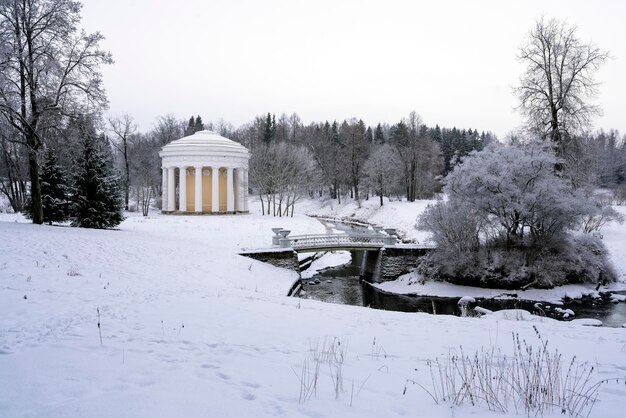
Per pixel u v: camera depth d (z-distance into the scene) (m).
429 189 78.38
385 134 142.75
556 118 28.95
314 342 8.60
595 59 27.64
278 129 111.31
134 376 5.64
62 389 5.05
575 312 22.42
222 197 65.81
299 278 28.80
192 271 21.41
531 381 6.14
